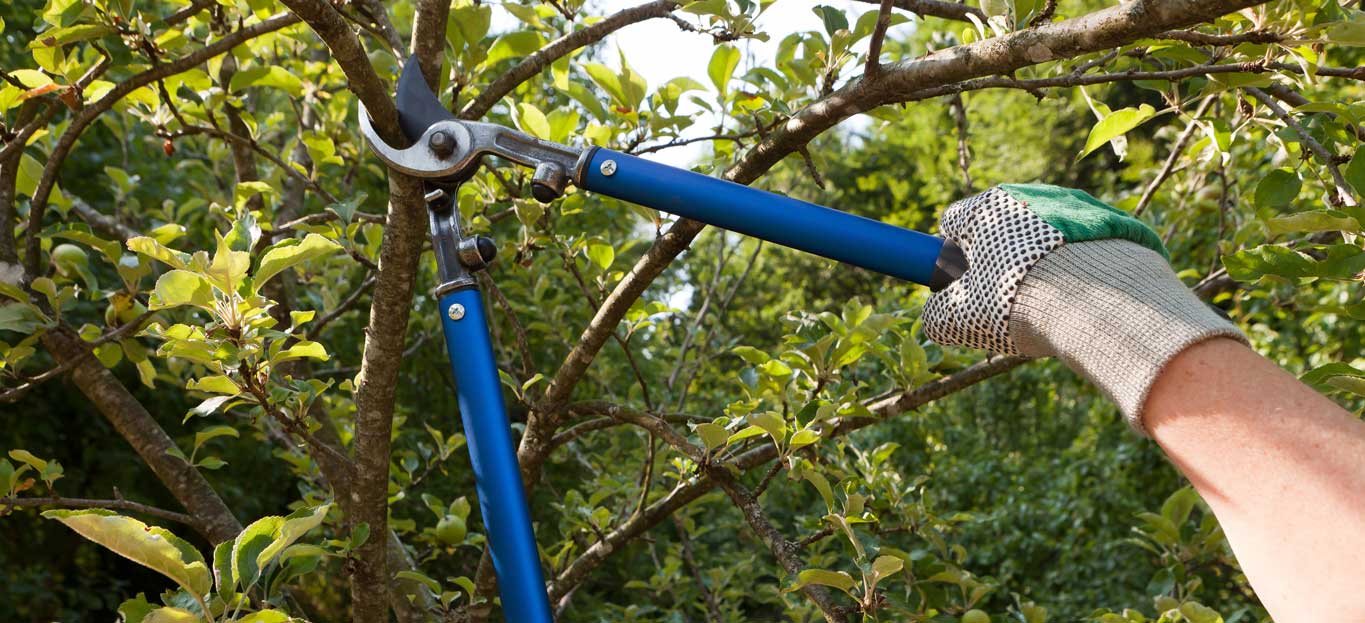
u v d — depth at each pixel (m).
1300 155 1.24
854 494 1.20
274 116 2.33
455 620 1.52
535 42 1.35
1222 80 1.03
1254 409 0.53
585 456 2.93
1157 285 0.60
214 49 1.33
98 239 1.37
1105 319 0.60
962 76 0.95
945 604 1.52
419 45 1.07
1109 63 1.07
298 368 1.74
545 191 0.89
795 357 1.36
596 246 1.66
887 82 1.03
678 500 1.54
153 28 1.33
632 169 0.87
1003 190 0.72
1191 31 0.94
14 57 4.72
